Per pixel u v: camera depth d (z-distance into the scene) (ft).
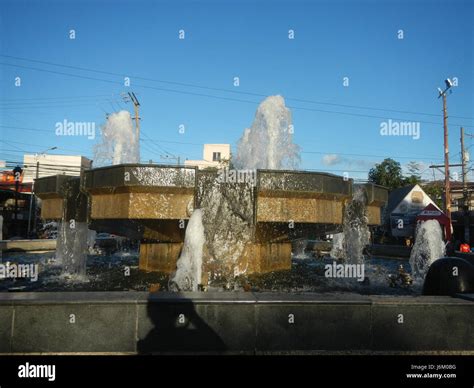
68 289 25.93
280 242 30.42
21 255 51.13
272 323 14.34
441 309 14.79
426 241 45.19
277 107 33.94
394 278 30.83
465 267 17.70
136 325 14.11
